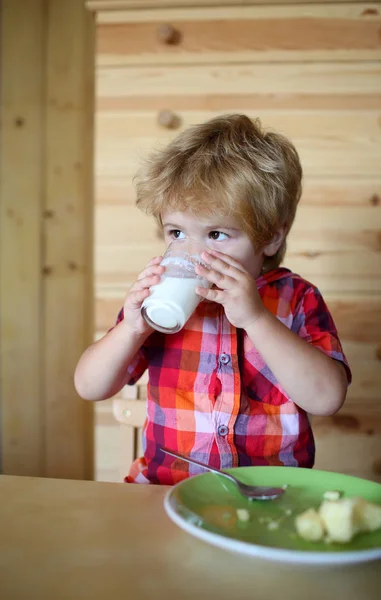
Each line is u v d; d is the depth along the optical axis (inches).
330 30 53.3
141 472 35.6
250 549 16.7
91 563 18.2
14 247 74.2
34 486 25.2
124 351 33.1
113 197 55.4
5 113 73.6
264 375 36.2
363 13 53.0
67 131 73.2
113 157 55.2
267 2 53.0
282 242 39.0
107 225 55.6
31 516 21.8
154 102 54.7
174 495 21.0
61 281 74.2
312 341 34.6
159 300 28.7
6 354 75.0
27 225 74.1
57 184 73.7
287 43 53.6
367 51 53.2
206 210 31.9
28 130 73.5
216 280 29.1
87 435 74.7
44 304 74.4
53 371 74.8
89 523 21.2
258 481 24.2
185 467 34.3
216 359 36.4
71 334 74.4
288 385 30.7
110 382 33.9
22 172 73.8
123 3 53.6
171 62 54.3
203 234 32.9
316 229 54.6
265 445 34.7
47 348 74.7
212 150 34.5
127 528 20.8
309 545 19.0
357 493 22.9
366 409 55.3
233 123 37.4
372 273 54.4
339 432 55.6
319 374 30.5
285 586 17.2
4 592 16.4
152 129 54.8
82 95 72.7
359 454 55.5
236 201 32.1
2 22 73.0
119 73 54.8
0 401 75.3
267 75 53.8
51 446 75.0
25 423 75.2
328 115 53.8
